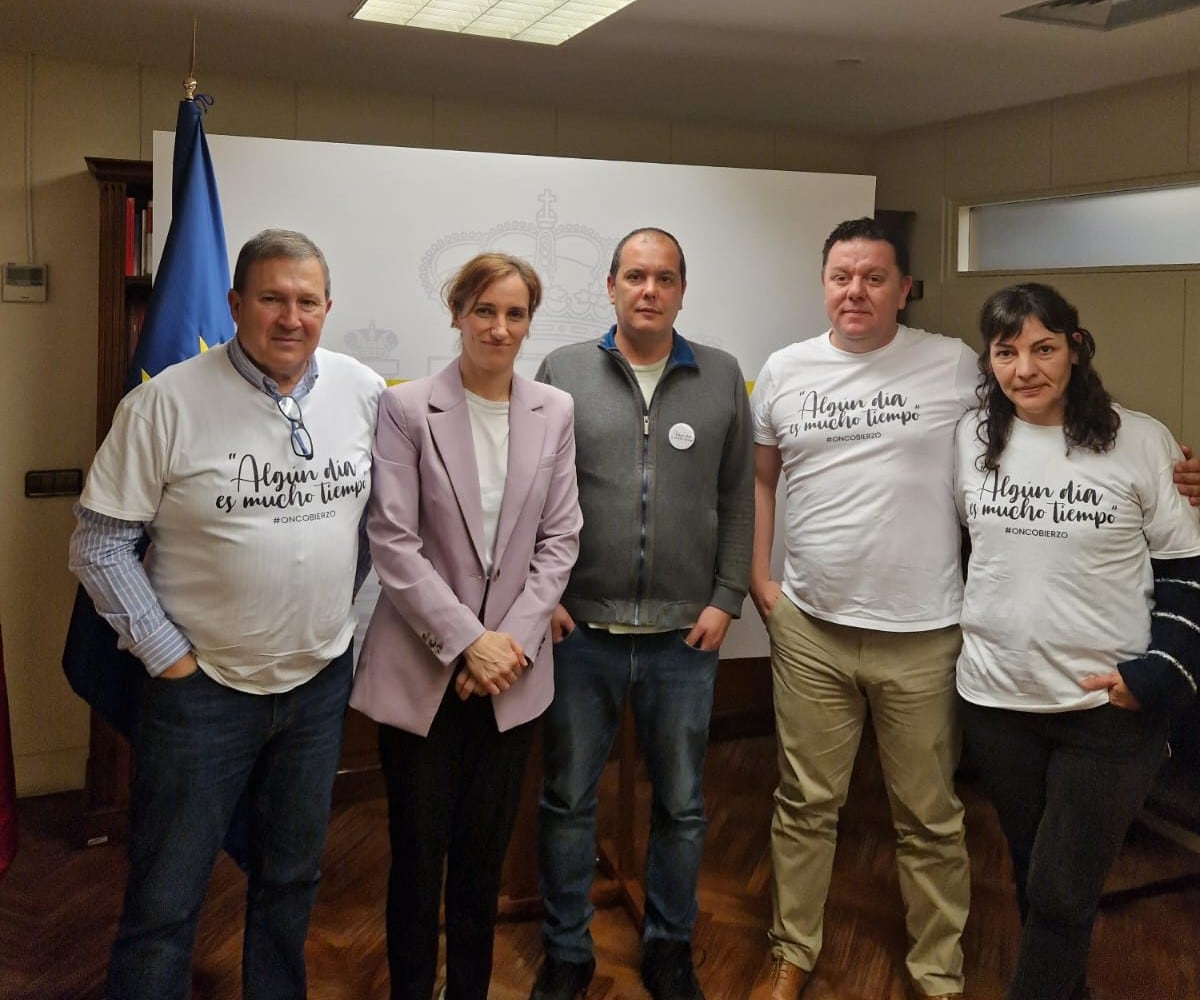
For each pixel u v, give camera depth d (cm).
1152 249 332
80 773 330
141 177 292
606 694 211
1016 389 184
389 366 275
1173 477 180
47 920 252
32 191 309
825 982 231
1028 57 297
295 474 171
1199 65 303
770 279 299
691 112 373
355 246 269
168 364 212
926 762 212
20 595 318
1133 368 335
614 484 204
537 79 328
